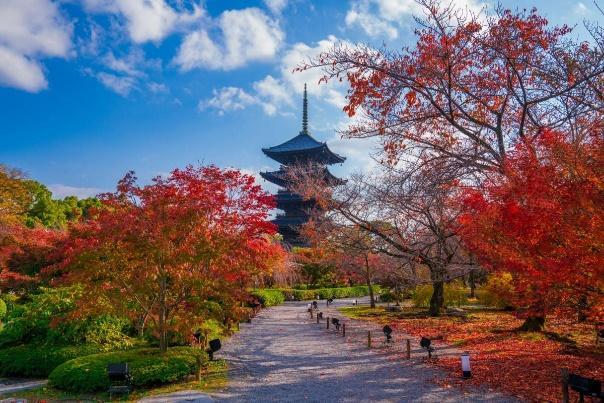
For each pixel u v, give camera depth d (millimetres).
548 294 10023
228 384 12609
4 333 15547
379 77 14844
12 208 44188
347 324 26453
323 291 51281
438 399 10719
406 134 16250
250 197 13742
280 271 43000
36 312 15617
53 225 50844
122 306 13711
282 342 20297
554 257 8914
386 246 24734
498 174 13102
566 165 8766
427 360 15203
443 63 14406
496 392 11086
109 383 11805
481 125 15070
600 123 10773
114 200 13086
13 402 9758
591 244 8195
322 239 25469
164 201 12617
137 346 16062
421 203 19250
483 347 17203
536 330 20031
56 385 12188
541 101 13758
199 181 13141
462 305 34750
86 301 13195
